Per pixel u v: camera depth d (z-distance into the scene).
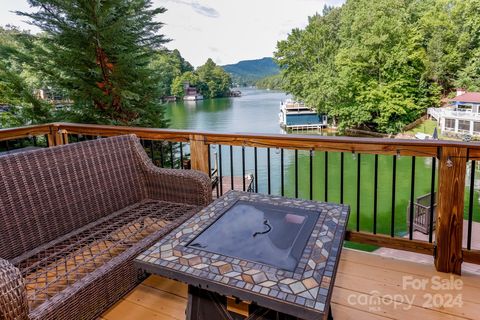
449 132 16.81
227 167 13.16
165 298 1.66
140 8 6.80
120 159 2.06
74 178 1.78
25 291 1.01
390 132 20.00
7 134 2.67
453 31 18.92
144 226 1.73
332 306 1.55
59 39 6.22
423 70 19.39
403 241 1.93
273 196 1.54
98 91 6.58
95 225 1.77
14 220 1.48
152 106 7.61
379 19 19.53
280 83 27.78
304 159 14.70
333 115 22.00
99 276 1.29
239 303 1.14
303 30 25.17
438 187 1.77
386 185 11.28
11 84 6.66
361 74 20.12
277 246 1.07
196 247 1.08
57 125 2.96
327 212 1.33
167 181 2.07
